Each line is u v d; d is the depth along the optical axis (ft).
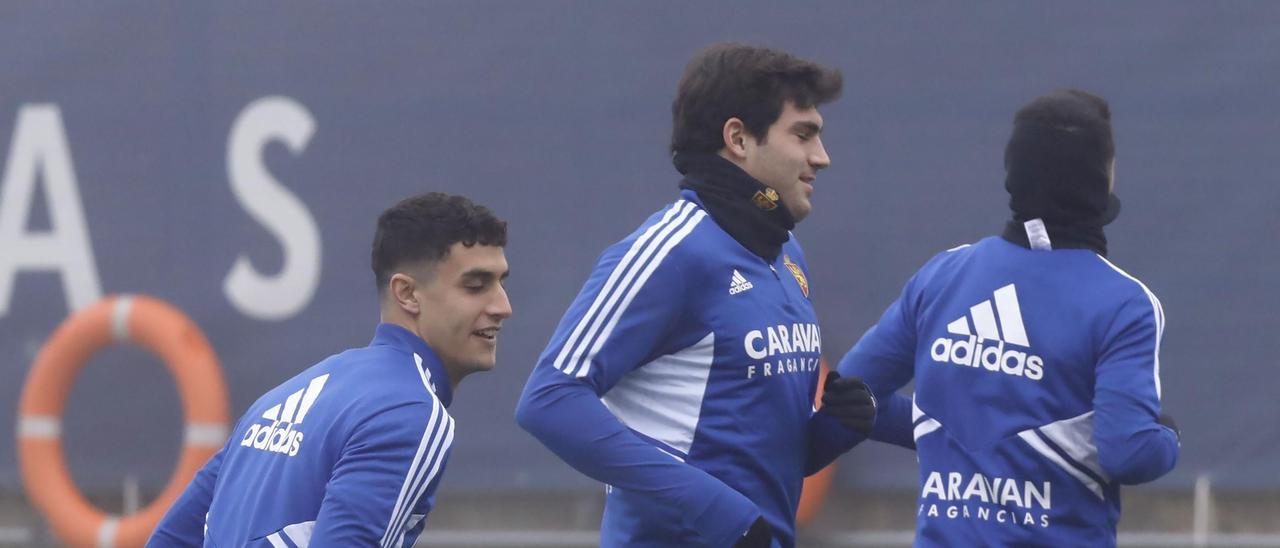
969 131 66.64
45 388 71.20
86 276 72.90
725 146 32.86
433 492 30.45
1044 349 32.55
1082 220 33.35
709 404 32.17
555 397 31.01
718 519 30.58
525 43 69.62
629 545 33.37
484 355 32.40
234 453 31.94
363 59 70.64
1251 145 65.10
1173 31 65.57
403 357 31.37
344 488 28.48
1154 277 65.82
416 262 31.76
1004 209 66.28
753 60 32.60
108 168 72.69
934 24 66.90
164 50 72.28
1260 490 65.31
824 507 68.90
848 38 67.36
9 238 73.41
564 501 71.26
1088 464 32.53
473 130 69.92
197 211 72.02
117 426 72.69
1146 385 31.48
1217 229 65.36
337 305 70.90
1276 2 65.00
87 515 71.00
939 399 34.27
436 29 70.13
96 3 72.64
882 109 67.15
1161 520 67.46
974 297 33.91
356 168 70.74
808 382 33.94
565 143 69.21
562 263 69.21
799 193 33.14
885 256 67.00
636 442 30.91
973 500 33.37
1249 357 65.10
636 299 31.22
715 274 31.96
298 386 31.60
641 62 68.74
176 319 70.64
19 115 73.20
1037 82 66.33
